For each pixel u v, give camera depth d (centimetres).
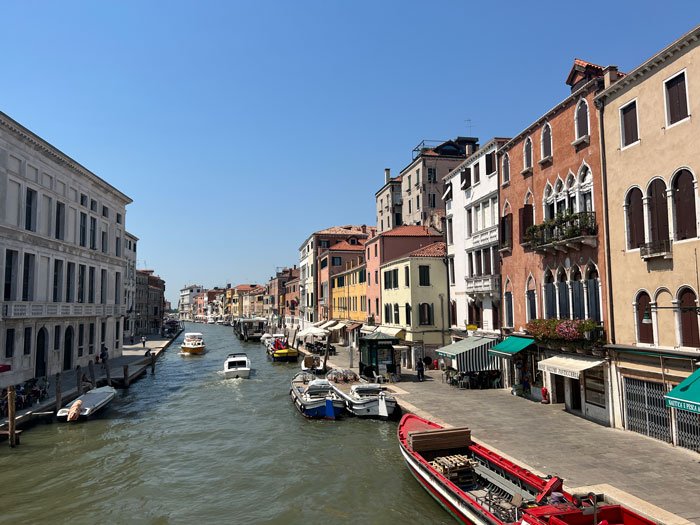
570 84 1895
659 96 1376
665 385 1340
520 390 2130
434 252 3161
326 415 2100
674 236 1321
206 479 1437
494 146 2375
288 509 1213
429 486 1219
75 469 1532
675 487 1033
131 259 6775
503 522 925
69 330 3219
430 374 2823
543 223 1855
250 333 7006
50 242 2894
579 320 1655
